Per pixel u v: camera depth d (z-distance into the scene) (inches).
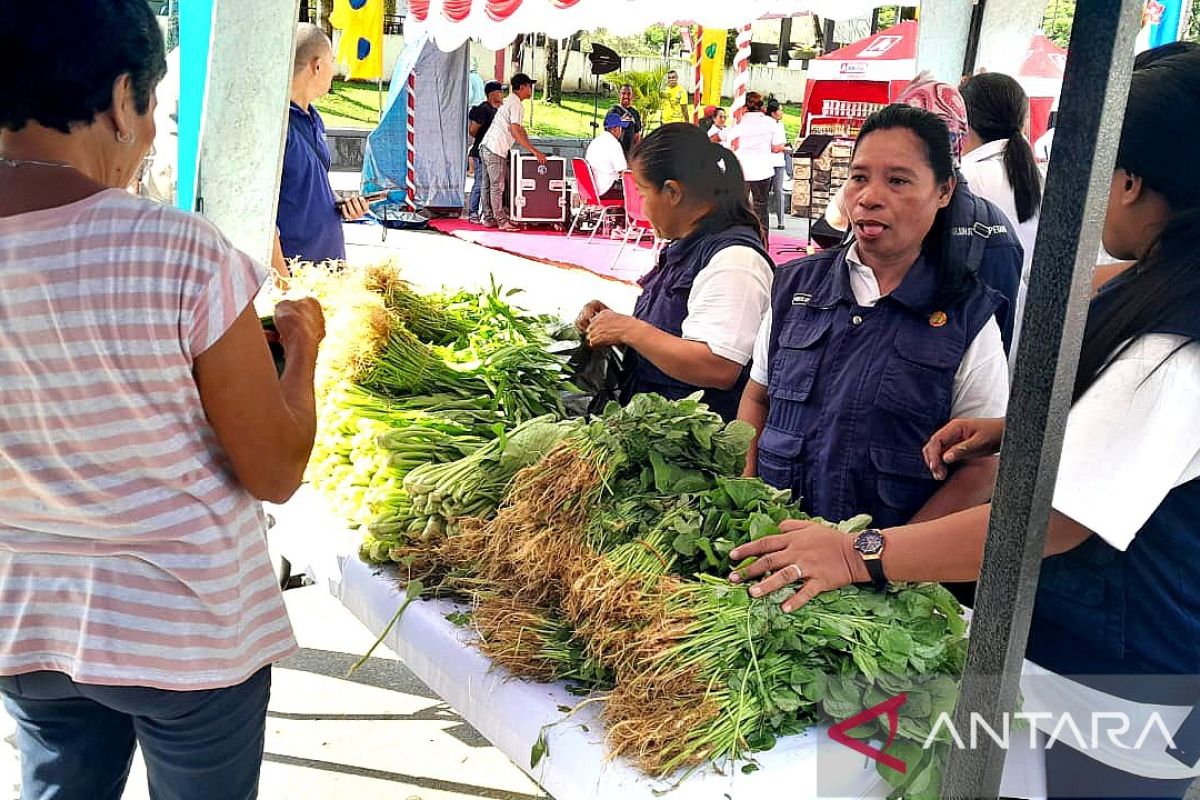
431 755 120.0
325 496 108.0
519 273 425.7
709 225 112.8
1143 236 52.7
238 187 118.3
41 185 52.4
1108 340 52.0
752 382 101.9
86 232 51.7
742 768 59.0
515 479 78.6
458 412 107.4
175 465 54.8
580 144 774.5
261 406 56.3
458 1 342.6
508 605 73.1
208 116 115.3
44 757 61.9
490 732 70.9
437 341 124.8
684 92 634.2
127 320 51.6
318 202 174.4
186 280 52.4
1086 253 40.3
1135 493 50.4
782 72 910.4
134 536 55.1
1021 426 43.0
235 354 54.6
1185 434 50.0
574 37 872.3
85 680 55.7
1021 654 45.3
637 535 70.5
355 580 91.6
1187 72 50.5
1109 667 55.6
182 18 117.0
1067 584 56.2
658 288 117.2
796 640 61.4
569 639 69.9
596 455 73.8
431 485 87.0
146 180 210.2
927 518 81.1
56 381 52.2
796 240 514.6
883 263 85.4
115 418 52.9
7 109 51.6
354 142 764.6
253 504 60.8
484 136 584.1
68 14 49.9
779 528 69.1
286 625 63.3
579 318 123.4
